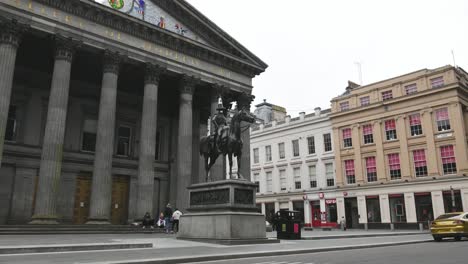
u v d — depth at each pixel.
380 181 52.34
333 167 57.75
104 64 31.23
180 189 33.94
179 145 35.03
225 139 18.62
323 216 56.78
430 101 49.22
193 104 45.81
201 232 17.91
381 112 53.56
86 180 36.44
